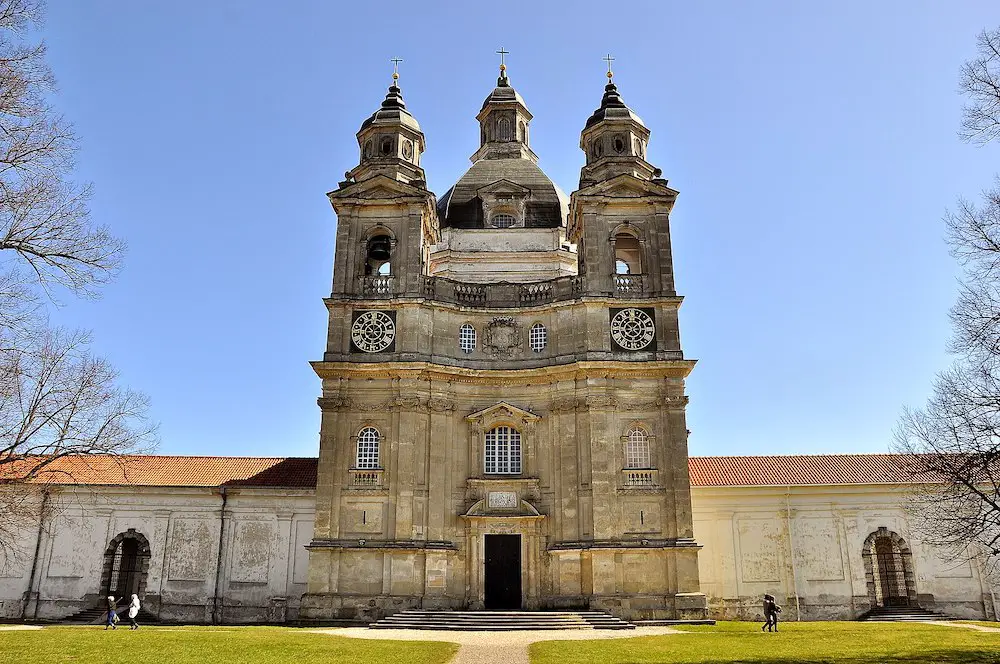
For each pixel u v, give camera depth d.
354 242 46.84
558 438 43.75
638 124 51.00
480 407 45.06
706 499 47.66
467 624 37.16
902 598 46.59
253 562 46.22
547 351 45.72
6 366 21.19
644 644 29.19
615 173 48.88
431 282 46.53
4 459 26.50
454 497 43.31
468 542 42.56
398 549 40.91
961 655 24.86
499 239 54.16
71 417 28.06
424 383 44.03
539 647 28.42
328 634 33.09
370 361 44.03
